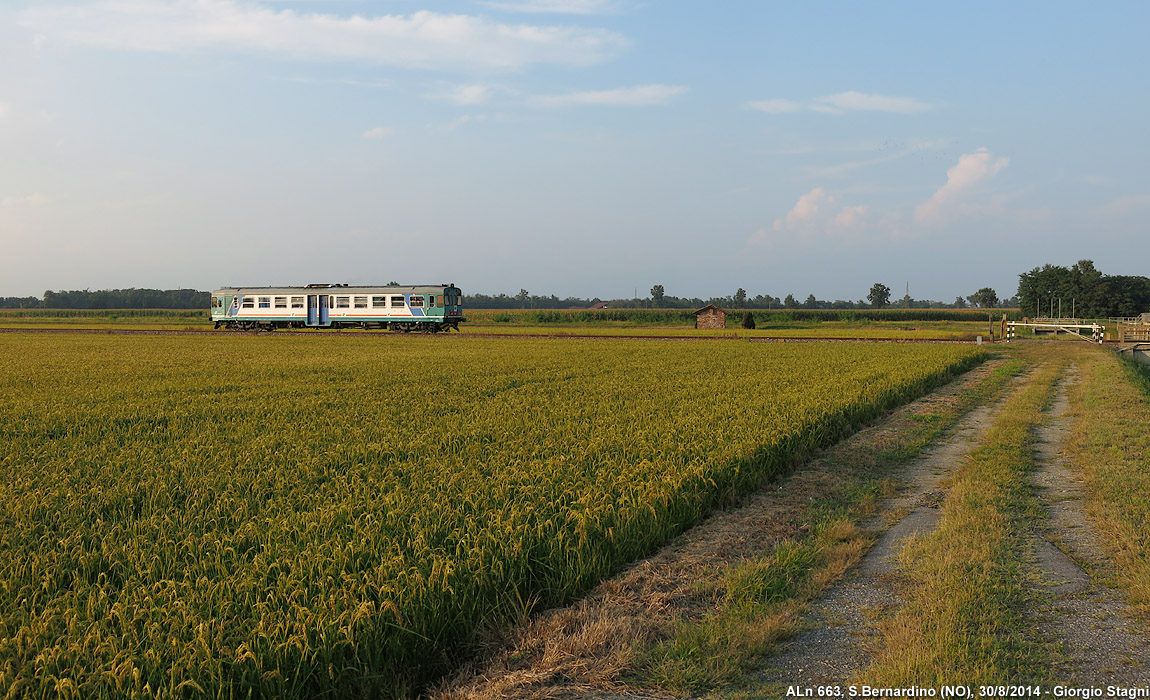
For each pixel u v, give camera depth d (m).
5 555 7.64
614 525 8.83
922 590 7.22
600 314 109.44
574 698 5.60
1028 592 7.27
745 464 12.02
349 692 5.66
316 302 68.62
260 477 10.99
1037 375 30.45
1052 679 5.58
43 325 92.38
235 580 6.79
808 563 8.27
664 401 19.72
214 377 27.86
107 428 16.19
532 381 25.98
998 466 12.78
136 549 7.72
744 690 5.64
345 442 14.29
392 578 6.89
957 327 86.69
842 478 12.65
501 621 6.78
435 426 15.91
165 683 5.29
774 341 55.34
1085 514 10.05
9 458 12.78
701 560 8.50
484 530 8.07
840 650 6.26
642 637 6.39
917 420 19.16
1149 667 5.79
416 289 65.56
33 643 5.70
